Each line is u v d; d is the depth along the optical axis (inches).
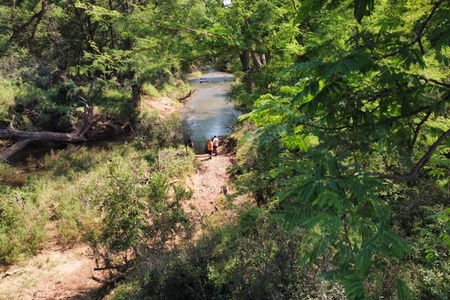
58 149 745.6
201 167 623.5
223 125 934.4
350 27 161.5
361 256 58.8
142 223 309.7
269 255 217.5
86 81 945.5
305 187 72.9
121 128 863.7
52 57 967.0
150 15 257.6
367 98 86.9
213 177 583.5
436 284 170.4
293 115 100.6
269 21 243.1
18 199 442.0
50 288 319.9
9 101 732.7
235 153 671.8
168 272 247.0
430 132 103.4
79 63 960.9
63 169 601.0
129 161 583.2
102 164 608.1
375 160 114.3
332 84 80.9
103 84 903.1
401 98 86.0
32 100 779.4
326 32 181.0
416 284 171.5
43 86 885.2
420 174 244.4
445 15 78.1
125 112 907.4
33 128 746.2
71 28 954.1
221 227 328.8
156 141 753.6
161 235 295.7
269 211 261.6
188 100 1261.1
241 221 307.3
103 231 331.0
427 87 86.5
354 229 67.2
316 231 66.9
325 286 178.5
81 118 822.5
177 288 236.8
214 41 231.8
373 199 69.6
